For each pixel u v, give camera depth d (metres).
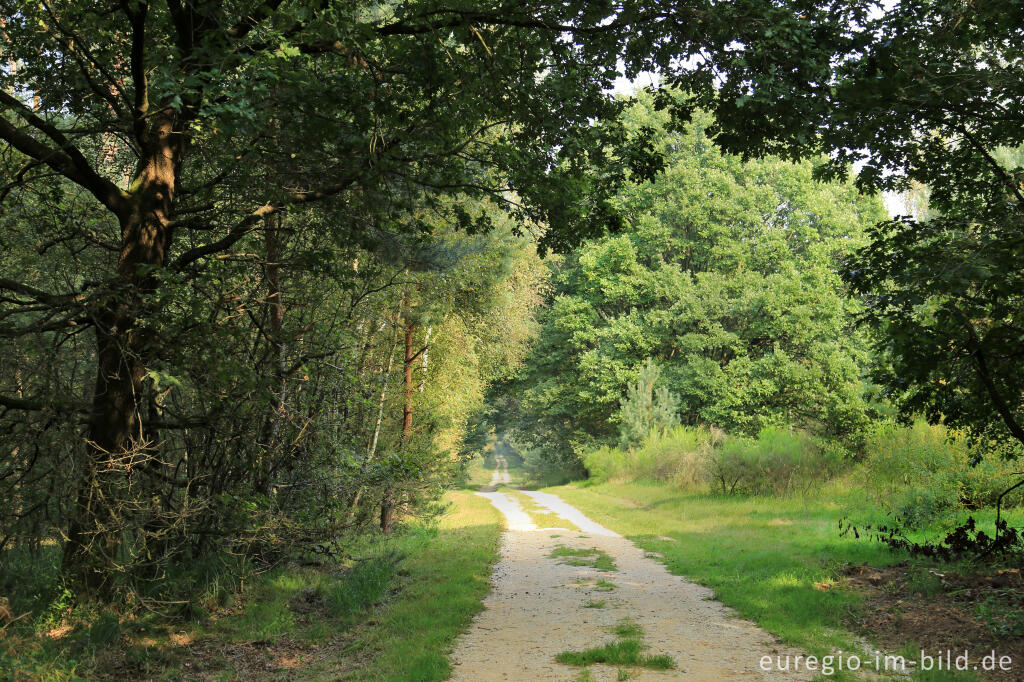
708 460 26.78
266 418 10.44
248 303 10.34
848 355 37.09
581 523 21.30
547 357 46.56
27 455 8.65
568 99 10.70
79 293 8.53
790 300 37.91
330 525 10.38
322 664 7.00
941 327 8.94
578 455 44.75
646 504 25.78
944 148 9.77
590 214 11.51
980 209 9.53
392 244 12.30
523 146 11.17
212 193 10.83
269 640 7.87
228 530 9.27
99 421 8.57
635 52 9.88
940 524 14.41
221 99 8.00
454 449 21.61
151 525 8.77
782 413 36.81
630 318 42.00
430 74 9.57
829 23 8.81
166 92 7.27
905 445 16.16
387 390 16.61
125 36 10.38
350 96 9.21
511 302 25.41
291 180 10.11
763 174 43.56
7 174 9.63
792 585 10.01
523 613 9.02
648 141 11.33
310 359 10.79
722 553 13.90
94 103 10.68
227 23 9.24
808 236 41.62
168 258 10.01
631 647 6.94
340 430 11.68
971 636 6.91
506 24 9.73
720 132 10.25
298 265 10.32
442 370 19.08
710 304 38.91
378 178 9.55
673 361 41.47
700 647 7.12
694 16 8.84
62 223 10.27
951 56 8.73
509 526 20.59
